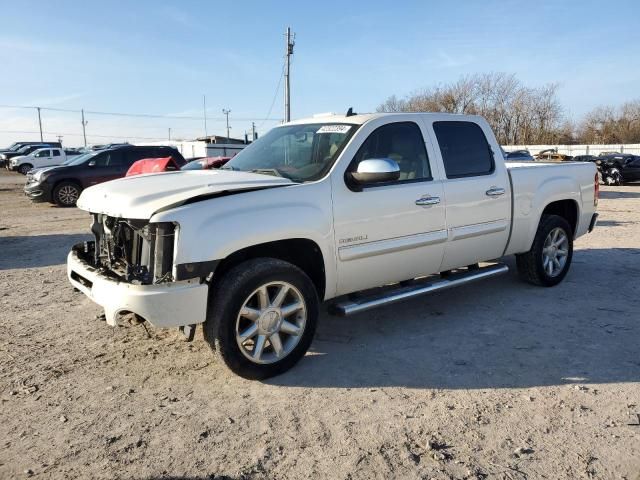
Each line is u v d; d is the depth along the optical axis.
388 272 4.54
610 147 47.06
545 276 6.05
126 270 3.79
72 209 15.39
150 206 3.51
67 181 15.95
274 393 3.70
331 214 4.06
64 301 5.81
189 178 4.11
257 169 4.57
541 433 3.17
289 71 35.22
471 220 5.07
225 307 3.61
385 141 4.52
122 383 3.85
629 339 4.62
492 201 5.25
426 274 4.91
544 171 5.91
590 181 6.55
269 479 2.77
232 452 3.00
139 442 3.10
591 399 3.57
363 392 3.71
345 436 3.15
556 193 5.97
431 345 4.52
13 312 5.42
